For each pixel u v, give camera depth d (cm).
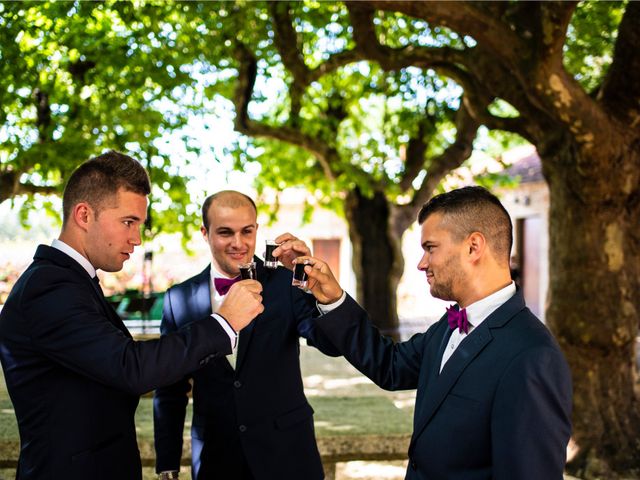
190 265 1443
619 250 451
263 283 259
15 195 675
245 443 242
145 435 364
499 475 161
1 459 345
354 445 364
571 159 445
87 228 191
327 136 893
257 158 886
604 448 446
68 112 642
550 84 394
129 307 812
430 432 180
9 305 189
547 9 365
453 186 1045
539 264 1366
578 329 455
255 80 736
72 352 179
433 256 185
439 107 876
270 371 249
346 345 219
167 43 612
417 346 214
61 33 532
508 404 163
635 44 405
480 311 182
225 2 616
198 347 184
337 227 1658
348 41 792
